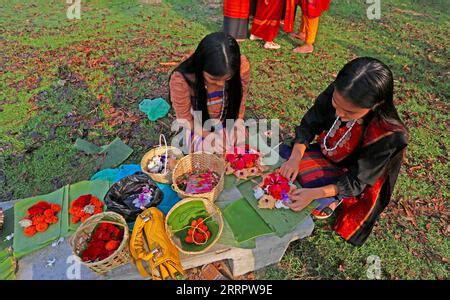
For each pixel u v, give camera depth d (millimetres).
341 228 2469
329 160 2451
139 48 4641
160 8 5812
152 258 1809
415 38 5055
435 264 2430
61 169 3010
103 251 1867
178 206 2047
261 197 2199
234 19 4672
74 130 3383
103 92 3854
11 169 3004
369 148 2049
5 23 5195
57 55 4438
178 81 2266
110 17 5469
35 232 2033
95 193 2273
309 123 2434
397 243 2543
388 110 1882
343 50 4746
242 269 2240
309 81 4148
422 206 2791
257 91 3955
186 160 2330
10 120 3465
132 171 2619
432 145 3322
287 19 4484
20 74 4086
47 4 5879
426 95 3951
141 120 3518
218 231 2010
